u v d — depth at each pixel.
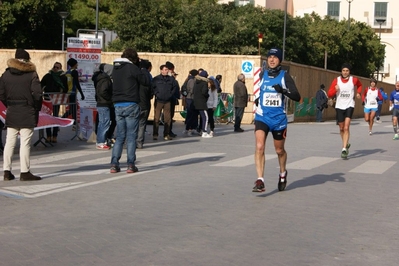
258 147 10.17
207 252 7.06
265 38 48.16
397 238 7.89
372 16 80.25
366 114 24.28
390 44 80.44
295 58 51.38
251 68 30.75
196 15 44.56
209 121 21.72
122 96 12.41
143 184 11.31
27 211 9.02
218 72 31.25
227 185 11.32
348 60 60.09
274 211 9.24
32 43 50.59
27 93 11.40
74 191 10.56
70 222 8.38
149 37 43.34
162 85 19.95
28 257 6.79
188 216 8.80
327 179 12.35
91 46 19.53
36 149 17.33
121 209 9.20
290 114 33.44
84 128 19.36
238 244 7.43
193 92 21.38
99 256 6.85
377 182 12.20
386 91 64.25
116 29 44.12
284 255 7.02
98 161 14.78
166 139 20.22
